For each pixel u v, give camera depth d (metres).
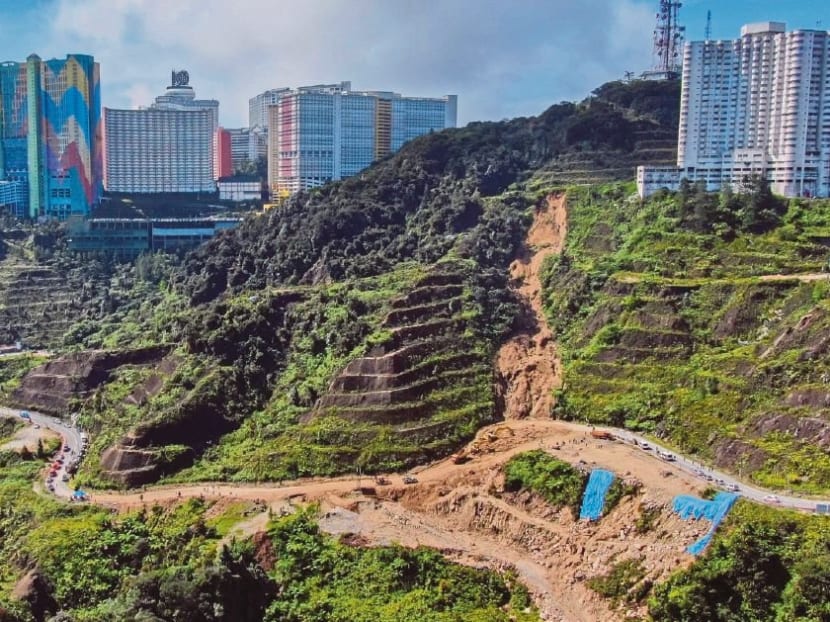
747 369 174.12
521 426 188.12
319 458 178.50
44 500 172.50
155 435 187.88
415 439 182.62
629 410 183.38
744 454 155.00
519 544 150.75
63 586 138.88
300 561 142.00
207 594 122.88
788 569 121.94
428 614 127.12
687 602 121.25
